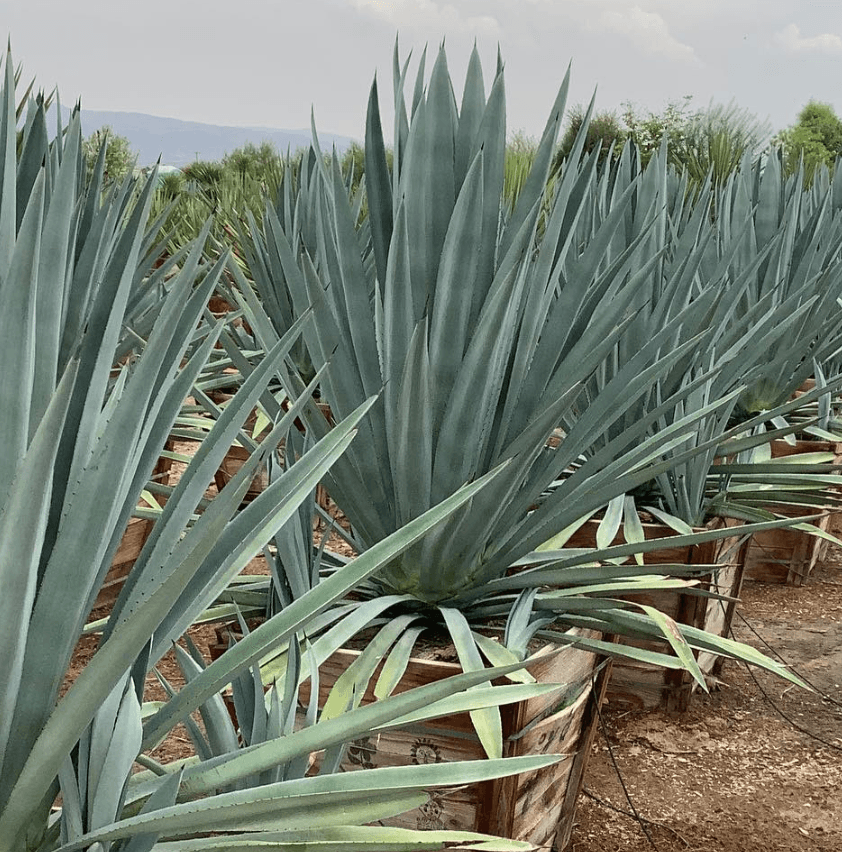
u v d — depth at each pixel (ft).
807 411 13.58
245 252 14.57
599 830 7.30
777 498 9.47
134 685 3.58
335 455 3.82
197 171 41.47
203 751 4.22
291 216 15.78
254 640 3.56
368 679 5.35
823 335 12.97
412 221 6.35
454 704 4.48
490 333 5.67
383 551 3.52
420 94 6.70
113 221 6.22
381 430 6.41
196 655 4.58
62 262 3.35
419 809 5.72
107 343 3.48
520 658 5.45
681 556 8.88
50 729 2.74
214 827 3.19
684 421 6.70
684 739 8.84
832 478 9.36
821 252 13.50
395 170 6.65
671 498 9.26
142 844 3.30
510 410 6.56
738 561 10.02
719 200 13.92
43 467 2.52
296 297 6.57
